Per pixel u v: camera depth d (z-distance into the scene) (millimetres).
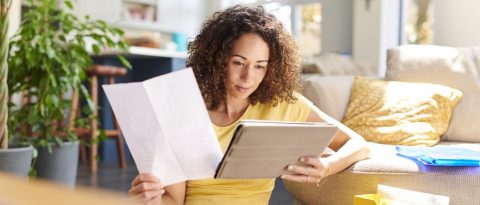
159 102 1035
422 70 2301
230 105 1318
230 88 1251
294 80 1342
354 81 2367
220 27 1252
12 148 2045
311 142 1081
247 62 1210
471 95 2178
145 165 1095
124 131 1078
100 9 5047
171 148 1067
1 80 1863
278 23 1293
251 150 1003
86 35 2600
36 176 2557
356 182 1438
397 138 2035
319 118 1404
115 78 4219
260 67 1231
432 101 2123
